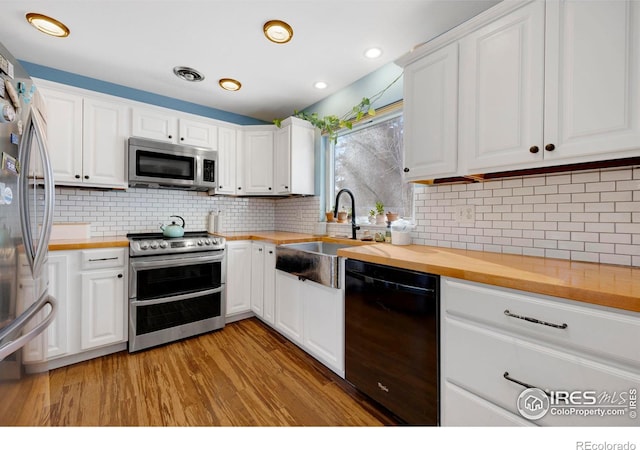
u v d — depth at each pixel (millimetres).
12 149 1096
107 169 2334
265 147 3090
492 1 1600
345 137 2852
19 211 1142
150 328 2225
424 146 1617
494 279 1009
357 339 1592
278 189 3012
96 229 2547
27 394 1194
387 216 2227
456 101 1468
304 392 1688
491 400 1033
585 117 1062
